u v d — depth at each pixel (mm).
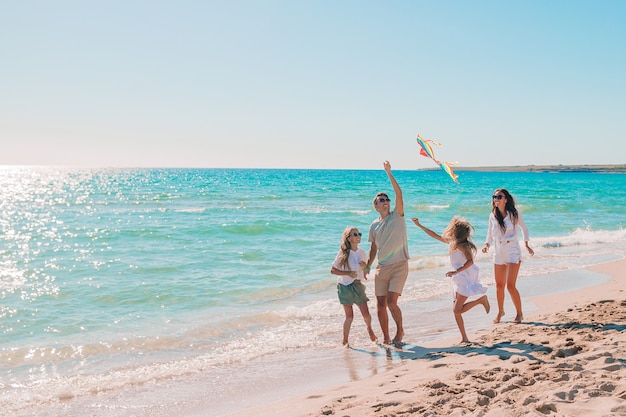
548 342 6176
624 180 126938
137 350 7379
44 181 113250
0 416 5191
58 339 7867
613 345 5539
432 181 109875
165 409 5309
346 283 7391
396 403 4496
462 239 6895
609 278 12250
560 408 3799
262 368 6500
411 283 12164
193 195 54531
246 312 9562
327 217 28875
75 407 5406
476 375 5059
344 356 6859
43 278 12555
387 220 7164
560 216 32125
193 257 15711
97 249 17281
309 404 4973
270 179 119188
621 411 3637
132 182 101875
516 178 144500
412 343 7301
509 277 7672
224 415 5039
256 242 19047
